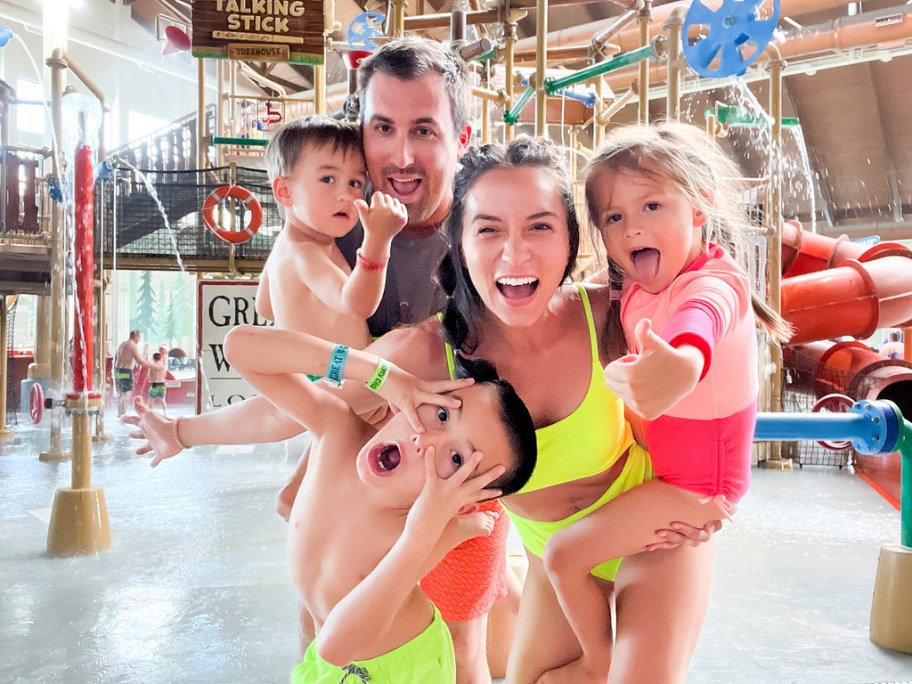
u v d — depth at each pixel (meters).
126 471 6.21
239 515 4.68
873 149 13.52
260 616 2.99
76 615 3.00
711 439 1.48
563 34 9.91
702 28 3.42
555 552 1.55
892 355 10.62
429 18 4.52
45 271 7.74
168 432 1.90
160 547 3.98
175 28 6.80
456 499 1.38
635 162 1.43
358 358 1.46
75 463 3.95
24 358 11.09
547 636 1.72
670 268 1.44
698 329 1.19
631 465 1.65
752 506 5.03
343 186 1.73
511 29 4.44
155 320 17.08
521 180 1.39
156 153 9.78
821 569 3.64
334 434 1.64
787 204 15.27
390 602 1.40
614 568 1.69
